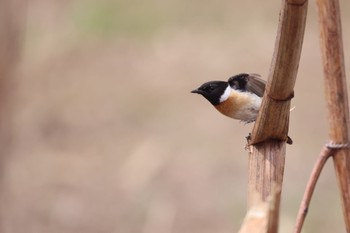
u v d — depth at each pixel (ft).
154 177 44.37
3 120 37.32
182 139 48.26
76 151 47.57
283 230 22.94
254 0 65.87
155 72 57.06
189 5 65.62
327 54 11.75
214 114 50.90
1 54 35.45
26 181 42.93
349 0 62.13
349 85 52.29
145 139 48.78
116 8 62.64
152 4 64.69
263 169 12.94
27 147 46.14
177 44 60.95
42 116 49.14
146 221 41.16
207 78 55.83
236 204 42.09
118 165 45.91
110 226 41.16
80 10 59.88
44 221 40.88
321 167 11.88
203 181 43.88
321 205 40.24
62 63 54.29
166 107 52.37
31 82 49.62
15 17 35.06
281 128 12.92
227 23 63.62
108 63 57.67
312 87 53.67
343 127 11.76
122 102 53.16
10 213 38.86
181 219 40.98
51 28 55.62
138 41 61.57
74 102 52.08
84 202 42.50
